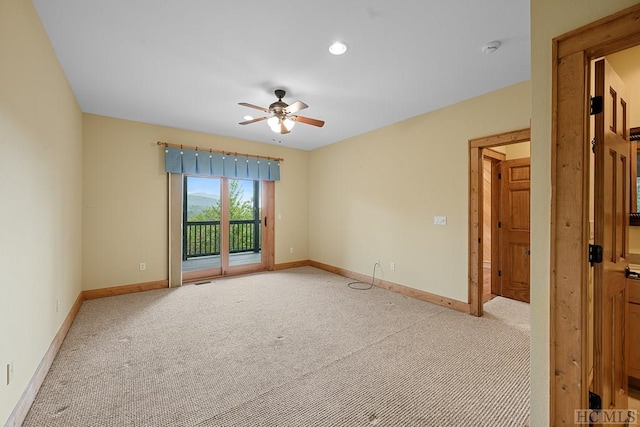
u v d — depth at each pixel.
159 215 4.49
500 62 2.62
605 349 1.45
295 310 3.50
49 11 1.94
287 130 3.36
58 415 1.69
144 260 4.35
